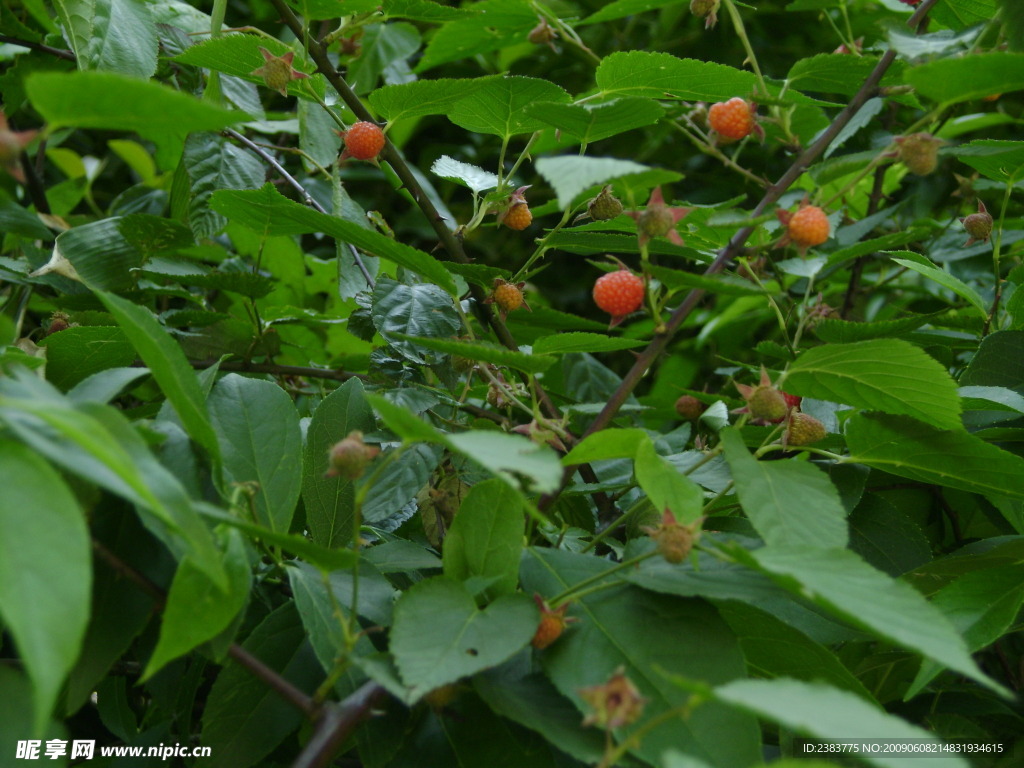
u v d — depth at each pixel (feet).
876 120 2.83
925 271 2.41
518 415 2.48
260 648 1.98
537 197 3.78
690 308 2.07
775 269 2.37
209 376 2.02
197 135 2.53
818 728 1.67
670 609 1.91
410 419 1.80
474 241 3.72
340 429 2.15
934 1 2.22
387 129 2.30
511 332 2.67
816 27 3.59
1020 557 2.12
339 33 2.32
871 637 2.05
